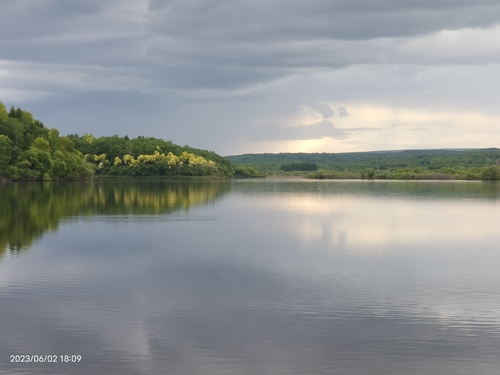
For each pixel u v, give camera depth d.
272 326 21.02
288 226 53.56
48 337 19.70
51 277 28.62
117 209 69.44
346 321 21.67
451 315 22.59
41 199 84.56
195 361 17.78
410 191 131.75
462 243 42.62
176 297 24.84
